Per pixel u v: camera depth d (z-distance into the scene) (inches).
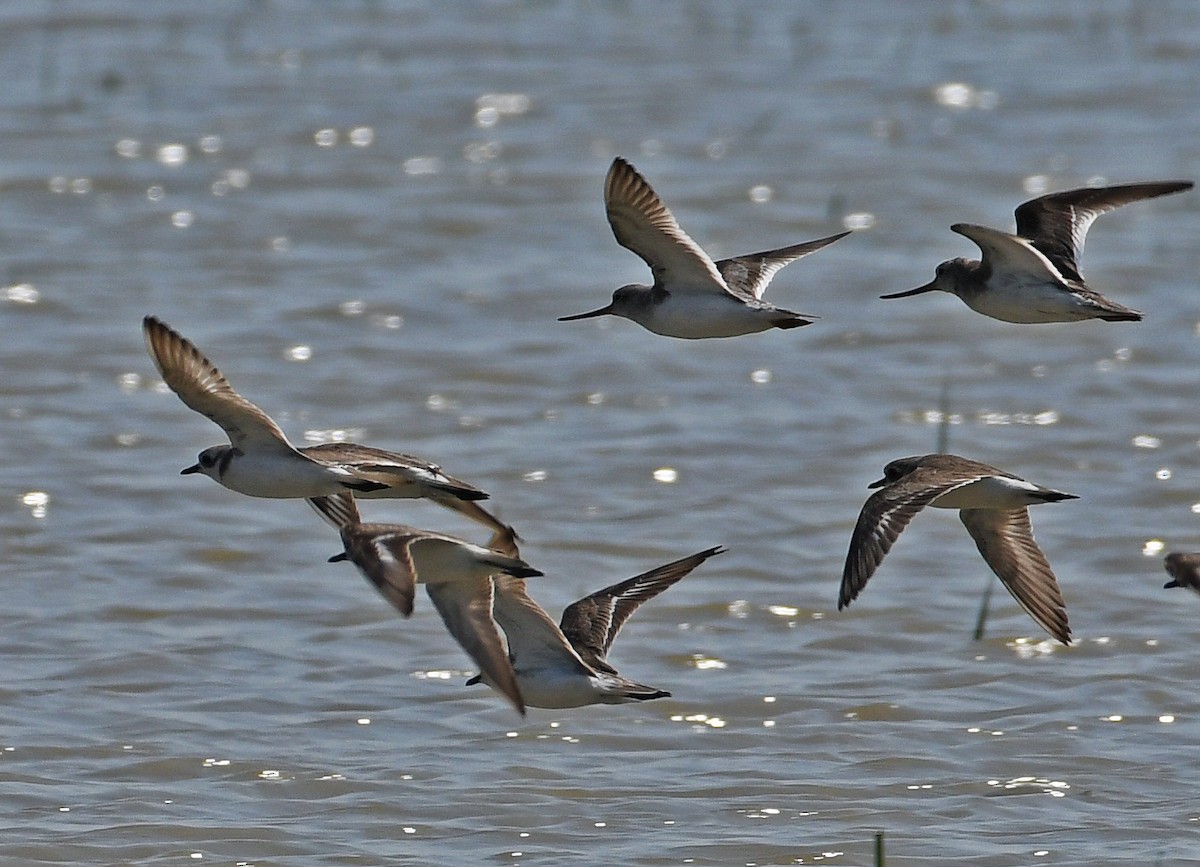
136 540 798.5
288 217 1213.7
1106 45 1563.7
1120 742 634.8
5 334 1024.2
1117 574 767.1
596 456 892.0
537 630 539.2
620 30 1611.7
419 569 493.7
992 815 584.4
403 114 1398.9
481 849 562.3
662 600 748.0
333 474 541.3
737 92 1456.7
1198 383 976.3
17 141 1333.7
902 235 1188.5
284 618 732.7
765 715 657.6
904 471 579.8
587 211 1232.8
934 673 688.4
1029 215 625.6
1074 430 921.5
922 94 1451.8
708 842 565.6
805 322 580.1
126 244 1164.5
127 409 940.0
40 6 1627.7
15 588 752.3
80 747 625.6
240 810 587.2
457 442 908.6
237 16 1635.1
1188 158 1307.8
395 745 634.2
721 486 858.8
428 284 1112.2
